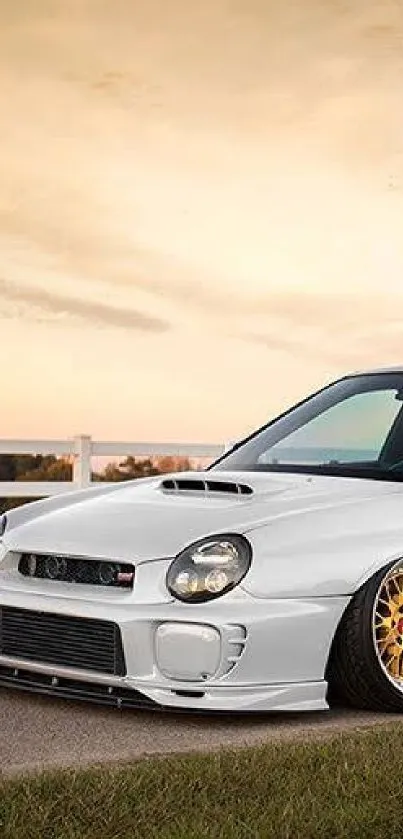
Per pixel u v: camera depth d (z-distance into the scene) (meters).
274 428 6.75
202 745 5.01
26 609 5.66
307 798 4.01
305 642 5.43
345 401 6.67
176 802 3.98
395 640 5.67
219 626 5.29
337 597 5.49
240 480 6.02
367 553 5.56
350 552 5.54
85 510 6.08
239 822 3.78
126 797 4.02
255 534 5.46
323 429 6.53
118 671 5.43
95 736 5.22
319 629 5.46
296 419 6.72
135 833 3.71
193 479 6.13
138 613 5.38
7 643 5.79
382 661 5.63
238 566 5.38
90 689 5.59
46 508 6.33
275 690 5.38
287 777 4.25
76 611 5.50
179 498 6.00
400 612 5.69
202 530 5.51
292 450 6.49
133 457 14.49
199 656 5.30
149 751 4.97
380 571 5.61
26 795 4.03
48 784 4.14
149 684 5.36
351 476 6.18
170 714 5.61
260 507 5.68
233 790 4.11
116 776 4.25
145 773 4.28
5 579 5.86
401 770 4.31
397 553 5.62
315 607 5.43
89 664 5.52
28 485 13.83
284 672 5.40
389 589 5.68
